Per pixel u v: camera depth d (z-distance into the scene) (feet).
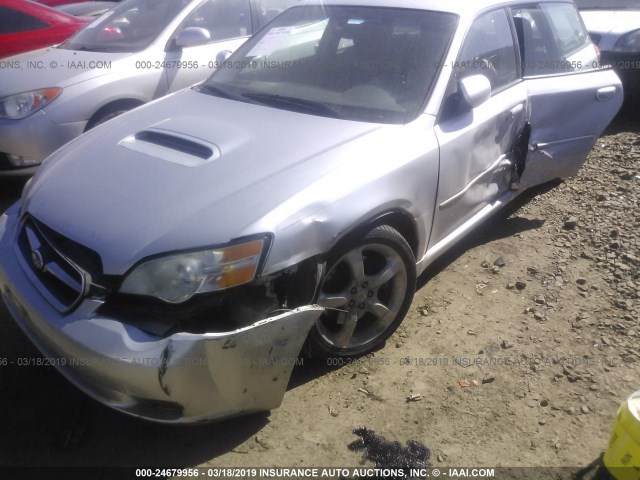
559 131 13.48
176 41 16.70
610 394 9.26
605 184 16.37
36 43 21.18
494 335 10.60
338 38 11.85
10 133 14.61
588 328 10.72
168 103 11.57
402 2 11.94
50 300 7.95
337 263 8.86
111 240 7.73
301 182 8.40
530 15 13.34
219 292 7.52
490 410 9.00
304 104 10.69
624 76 21.22
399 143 9.55
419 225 10.04
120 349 7.23
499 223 14.57
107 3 30.48
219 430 8.68
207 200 8.06
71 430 8.68
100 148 9.83
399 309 10.12
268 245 7.71
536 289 11.89
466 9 11.51
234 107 10.87
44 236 8.38
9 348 10.28
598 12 23.97
